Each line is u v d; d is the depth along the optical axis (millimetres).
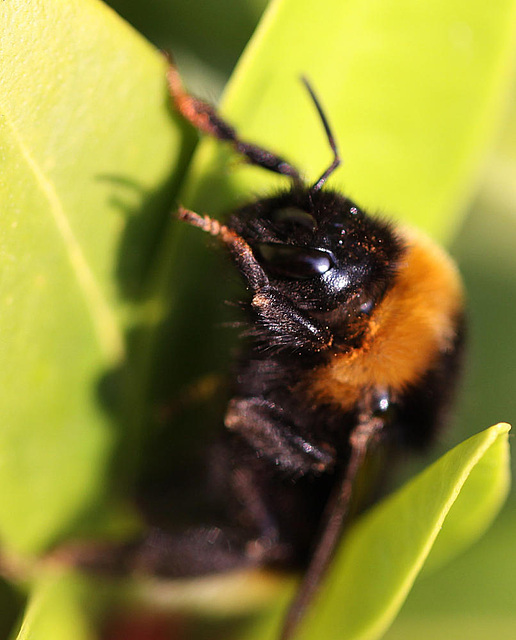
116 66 77
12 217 76
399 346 82
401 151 84
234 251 79
